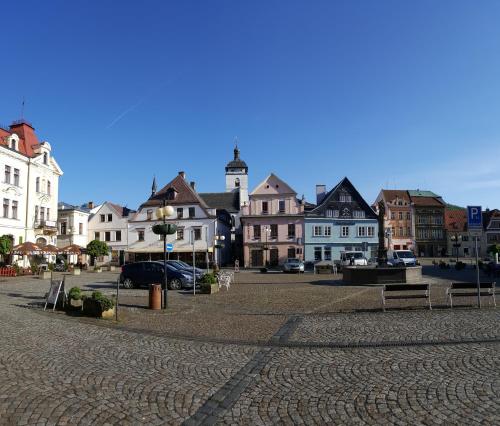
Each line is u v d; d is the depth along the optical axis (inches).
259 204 2327.8
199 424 200.8
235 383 260.2
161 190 2407.7
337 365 297.4
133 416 209.9
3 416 209.0
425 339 370.9
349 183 2384.4
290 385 255.9
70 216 2358.5
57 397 235.6
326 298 701.3
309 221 2313.0
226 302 663.8
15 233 1782.7
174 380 266.7
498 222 3503.9
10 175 1766.7
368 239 2357.3
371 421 202.1
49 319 497.7
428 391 239.5
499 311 512.4
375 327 430.3
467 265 2007.9
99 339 388.5
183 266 995.3
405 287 533.6
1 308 596.1
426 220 3496.6
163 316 524.1
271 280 1201.4
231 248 2822.3
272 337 393.4
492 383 250.4
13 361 309.4
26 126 1977.1
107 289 920.3
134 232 2361.0
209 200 3314.5
